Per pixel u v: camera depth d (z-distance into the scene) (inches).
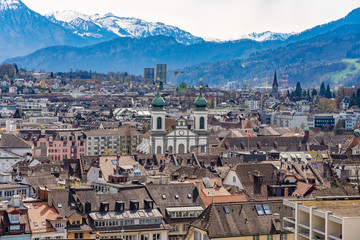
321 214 5959.6
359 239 5649.6
